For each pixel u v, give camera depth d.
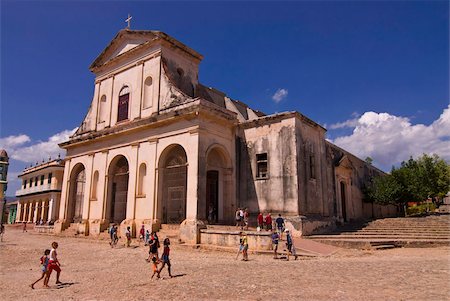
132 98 23.23
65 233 24.64
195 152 18.34
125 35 24.69
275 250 13.37
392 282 8.34
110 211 23.03
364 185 30.61
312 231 18.66
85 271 11.44
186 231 17.30
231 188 20.81
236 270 10.65
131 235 20.00
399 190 28.47
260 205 20.08
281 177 19.53
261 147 20.78
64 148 27.09
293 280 8.91
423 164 34.75
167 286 8.59
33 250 17.38
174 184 20.03
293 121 19.72
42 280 10.08
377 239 16.89
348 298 6.96
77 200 25.98
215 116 19.69
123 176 23.11
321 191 21.34
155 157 20.27
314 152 21.47
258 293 7.62
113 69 25.48
